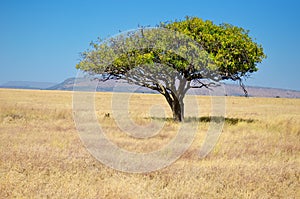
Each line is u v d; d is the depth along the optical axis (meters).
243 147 10.80
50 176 7.18
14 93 62.19
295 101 58.38
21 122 15.62
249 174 7.62
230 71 18.27
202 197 6.32
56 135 12.10
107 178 7.33
